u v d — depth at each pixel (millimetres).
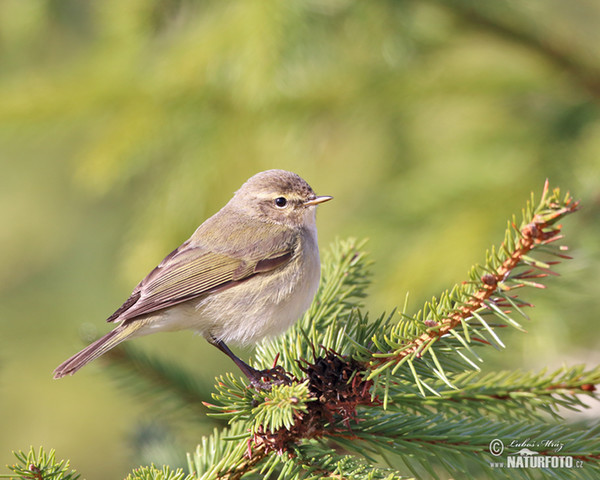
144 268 11492
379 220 11375
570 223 10227
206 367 15023
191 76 10734
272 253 8945
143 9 11500
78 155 12289
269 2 10469
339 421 6480
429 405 6699
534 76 12086
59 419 14336
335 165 13016
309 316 8102
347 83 11781
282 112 11500
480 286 5539
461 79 11852
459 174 11461
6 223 16891
